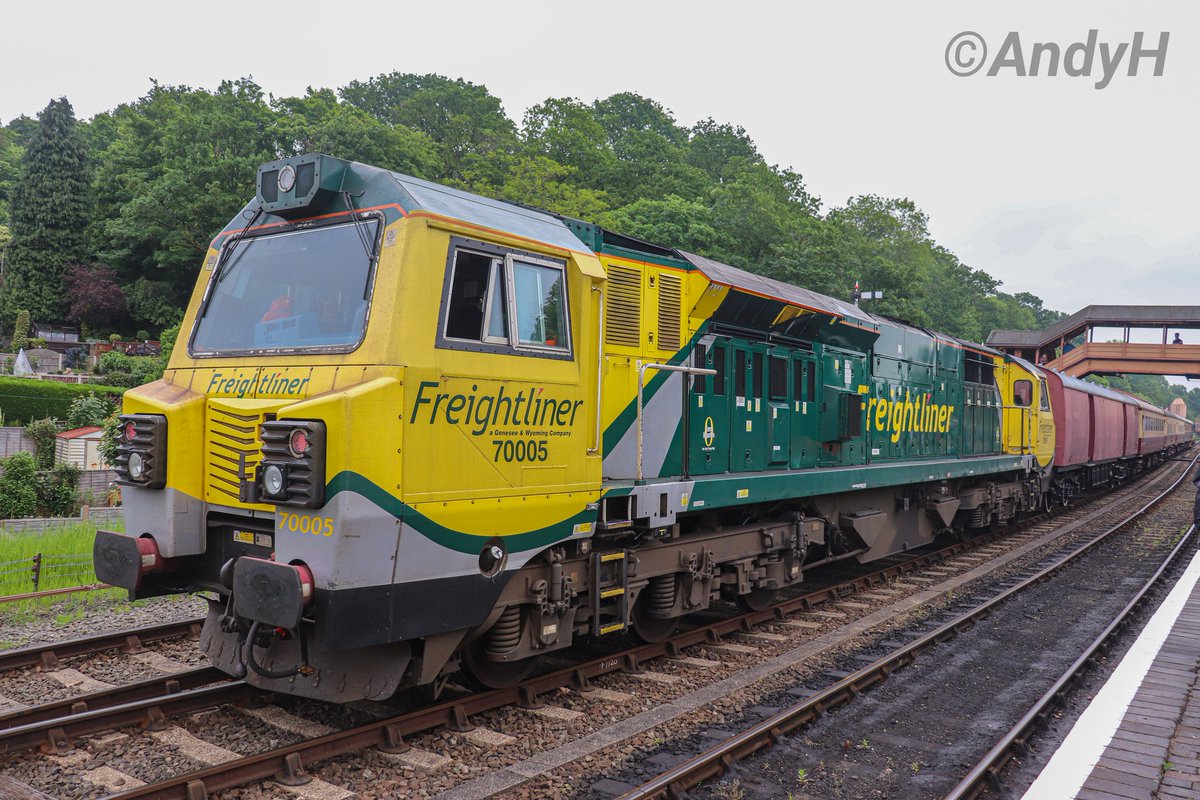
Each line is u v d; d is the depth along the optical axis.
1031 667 7.81
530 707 6.05
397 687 5.11
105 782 4.66
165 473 5.39
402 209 5.06
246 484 4.95
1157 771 5.06
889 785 5.10
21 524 17.48
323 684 5.06
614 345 6.96
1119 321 49.31
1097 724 5.92
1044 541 16.55
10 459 23.81
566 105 65.56
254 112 53.81
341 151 47.72
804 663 7.60
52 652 6.90
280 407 4.92
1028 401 18.31
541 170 41.81
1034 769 5.41
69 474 24.66
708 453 8.14
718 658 7.70
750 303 8.48
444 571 5.04
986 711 6.55
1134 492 30.34
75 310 54.91
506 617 5.83
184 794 4.40
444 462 4.99
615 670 7.11
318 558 4.52
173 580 5.59
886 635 8.81
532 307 5.69
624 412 7.05
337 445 4.47
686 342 7.82
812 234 41.50
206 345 5.92
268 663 5.25
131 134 62.25
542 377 5.68
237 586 4.75
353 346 4.94
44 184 57.31
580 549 6.25
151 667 6.87
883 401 11.89
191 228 51.41
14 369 45.03
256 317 5.71
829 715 6.30
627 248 7.43
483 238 5.34
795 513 9.59
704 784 5.01
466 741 5.39
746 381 8.75
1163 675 7.17
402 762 5.00
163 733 5.36
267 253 5.83
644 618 7.77
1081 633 9.16
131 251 56.28
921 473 12.18
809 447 9.91
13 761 4.89
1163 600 10.68
